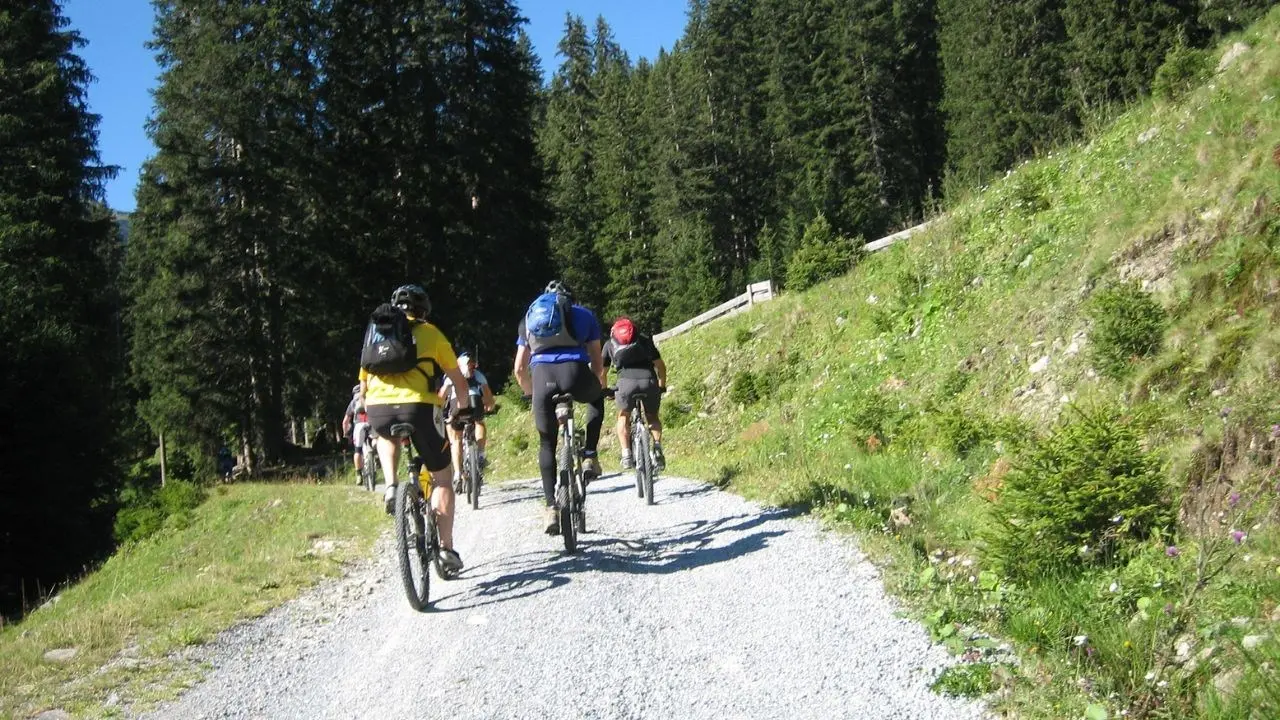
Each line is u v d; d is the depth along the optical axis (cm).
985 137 4556
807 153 5672
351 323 3181
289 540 945
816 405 1380
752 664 434
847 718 369
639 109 7344
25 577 2414
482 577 657
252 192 2983
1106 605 452
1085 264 986
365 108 3269
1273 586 410
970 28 4944
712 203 5938
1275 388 543
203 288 2991
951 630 445
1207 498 512
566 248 6322
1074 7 4044
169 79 3039
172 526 2269
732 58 6103
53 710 443
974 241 1393
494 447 2359
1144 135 1195
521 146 3606
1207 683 364
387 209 3247
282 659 511
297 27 3116
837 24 5681
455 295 3284
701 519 803
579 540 751
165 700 454
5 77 2592
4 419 2367
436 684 446
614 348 932
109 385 2891
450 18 3350
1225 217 770
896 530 660
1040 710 358
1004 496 554
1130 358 752
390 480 571
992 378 993
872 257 1889
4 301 2395
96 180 2816
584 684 427
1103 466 527
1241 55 1167
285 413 3578
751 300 2234
